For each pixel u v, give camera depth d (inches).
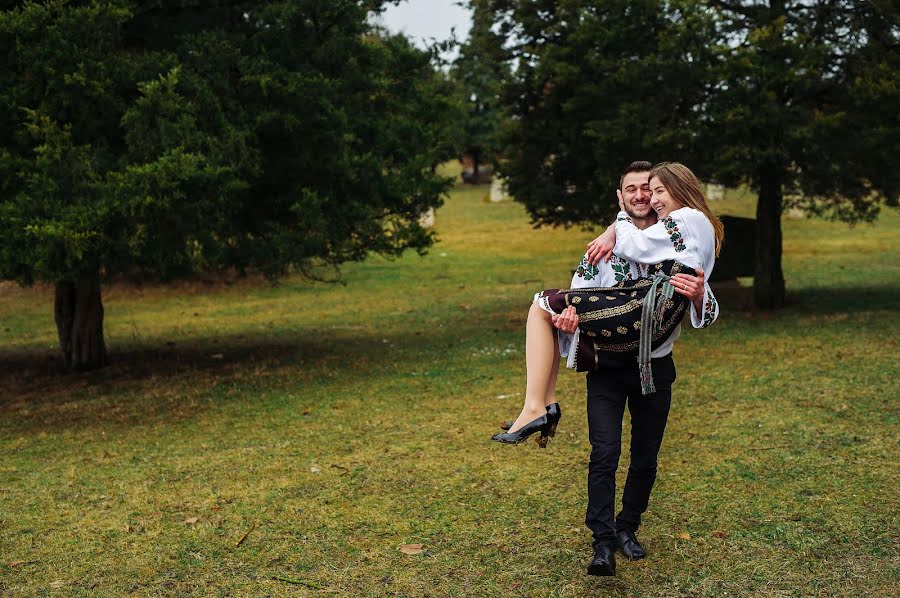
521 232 1191.6
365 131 437.7
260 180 396.5
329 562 167.8
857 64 451.8
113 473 244.4
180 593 156.6
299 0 388.8
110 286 812.6
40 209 315.0
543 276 845.8
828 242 964.0
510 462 229.1
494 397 322.7
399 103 464.4
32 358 515.2
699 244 141.7
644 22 479.2
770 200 523.2
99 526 196.5
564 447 240.7
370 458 243.0
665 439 242.7
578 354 145.9
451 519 188.1
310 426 290.8
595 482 146.5
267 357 462.0
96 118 345.4
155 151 330.0
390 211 458.6
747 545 164.6
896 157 439.5
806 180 482.6
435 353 443.8
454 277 861.8
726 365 353.1
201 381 397.7
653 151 463.8
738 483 200.4
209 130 354.9
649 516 182.7
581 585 150.7
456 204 1567.4
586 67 501.4
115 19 336.2
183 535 187.2
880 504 180.9
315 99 375.9
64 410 351.9
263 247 395.2
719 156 446.6
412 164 438.3
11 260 316.8
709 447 231.8
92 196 320.2
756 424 252.2
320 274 892.6
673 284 139.2
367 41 457.1
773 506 184.1
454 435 264.4
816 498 187.2
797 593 143.6
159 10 398.3
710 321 142.6
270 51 393.7
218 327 614.9
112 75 343.0
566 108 495.2
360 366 414.3
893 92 414.3
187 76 354.0
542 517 185.8
